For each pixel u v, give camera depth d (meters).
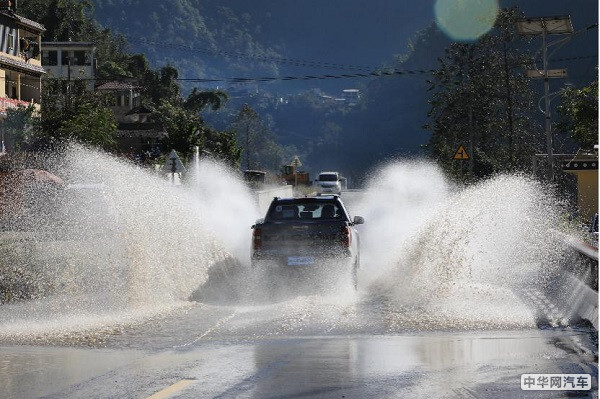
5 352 24.78
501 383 19.84
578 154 96.81
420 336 26.97
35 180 90.31
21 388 19.62
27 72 155.88
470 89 149.12
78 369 21.95
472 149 137.75
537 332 27.44
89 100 186.00
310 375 20.94
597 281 29.53
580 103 98.62
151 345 25.86
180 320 31.09
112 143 140.50
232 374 21.12
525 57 146.12
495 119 150.25
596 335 26.59
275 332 28.14
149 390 19.31
